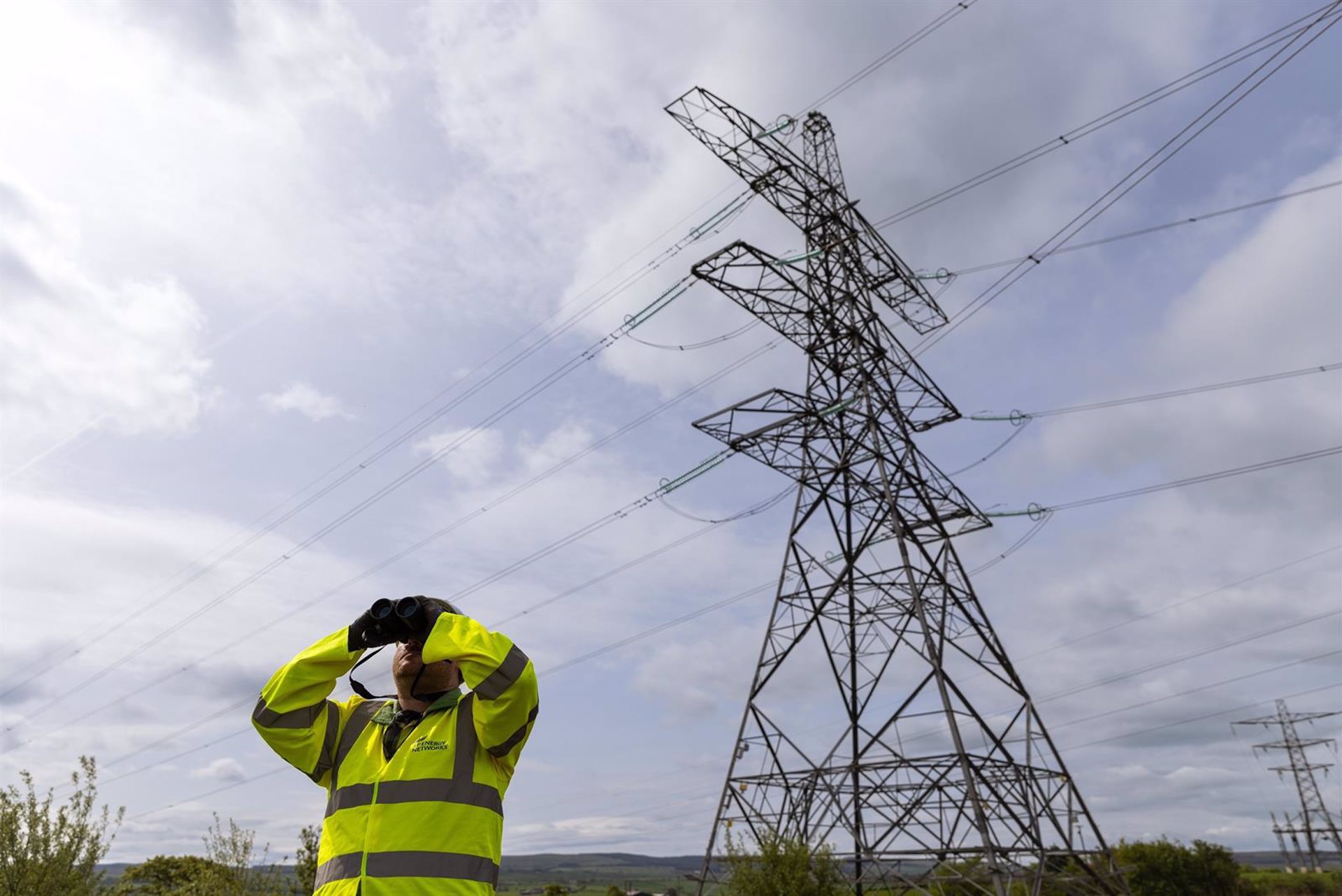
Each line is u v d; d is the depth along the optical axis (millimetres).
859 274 29625
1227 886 57875
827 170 31125
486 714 3307
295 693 3441
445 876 3074
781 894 21297
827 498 27141
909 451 27094
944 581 24516
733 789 24406
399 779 3250
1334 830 80062
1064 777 22203
